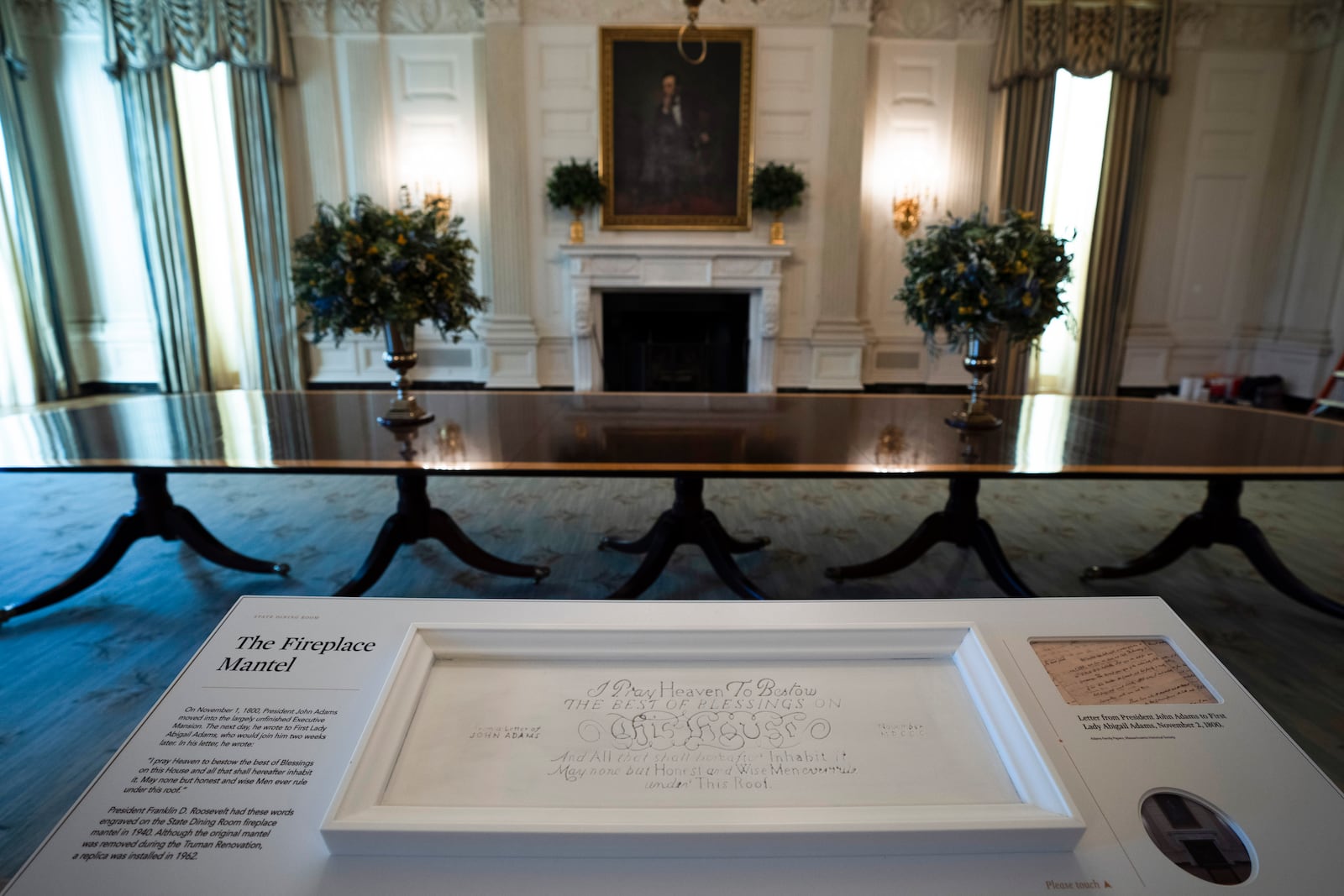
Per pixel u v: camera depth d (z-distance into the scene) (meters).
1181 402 3.13
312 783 0.67
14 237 5.62
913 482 3.96
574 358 6.11
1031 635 0.86
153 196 5.79
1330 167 5.73
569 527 3.20
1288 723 1.85
